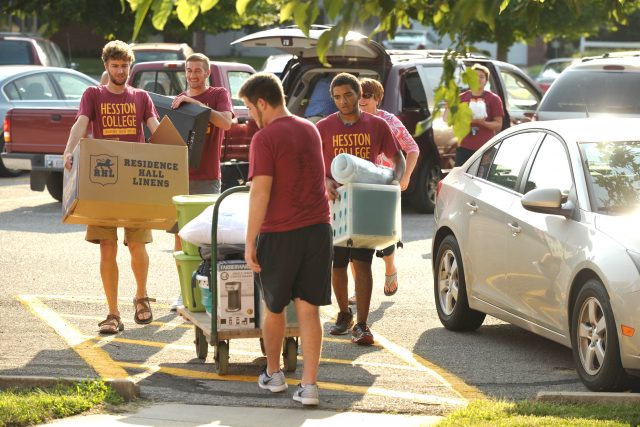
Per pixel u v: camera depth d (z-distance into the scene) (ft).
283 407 62.59
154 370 71.15
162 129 78.38
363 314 79.00
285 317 66.49
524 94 159.12
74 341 79.00
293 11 44.04
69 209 76.23
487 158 84.02
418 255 118.73
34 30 374.63
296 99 135.85
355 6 43.88
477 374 71.20
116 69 81.00
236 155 142.20
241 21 286.46
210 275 69.31
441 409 62.59
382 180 74.79
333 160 73.82
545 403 60.70
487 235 78.43
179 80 149.59
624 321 61.93
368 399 64.54
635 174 71.31
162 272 107.76
